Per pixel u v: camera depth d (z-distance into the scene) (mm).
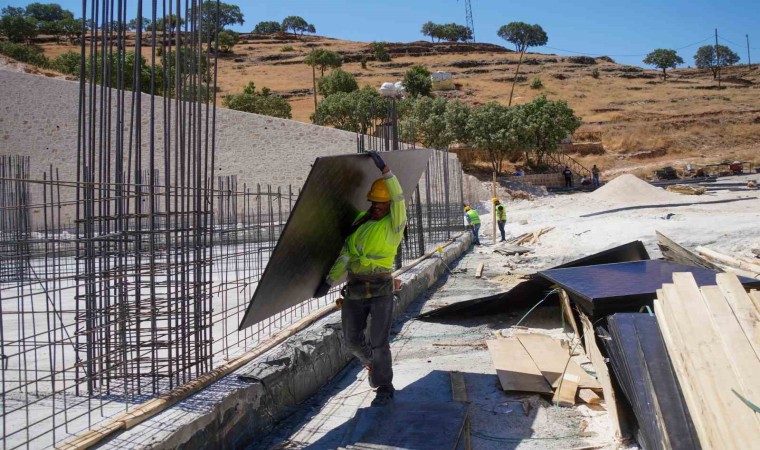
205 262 4930
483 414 5203
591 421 4996
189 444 3809
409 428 4312
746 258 12008
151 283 4559
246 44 124000
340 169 4500
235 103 62406
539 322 8609
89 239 4285
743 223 16578
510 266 15055
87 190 4527
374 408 4707
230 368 4988
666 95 86812
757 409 3180
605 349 5555
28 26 105250
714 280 6391
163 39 4637
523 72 98938
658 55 108938
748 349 3617
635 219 20328
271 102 62750
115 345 4738
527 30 128625
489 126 46844
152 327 4574
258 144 26453
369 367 5203
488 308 8758
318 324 6699
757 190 33688
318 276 5559
